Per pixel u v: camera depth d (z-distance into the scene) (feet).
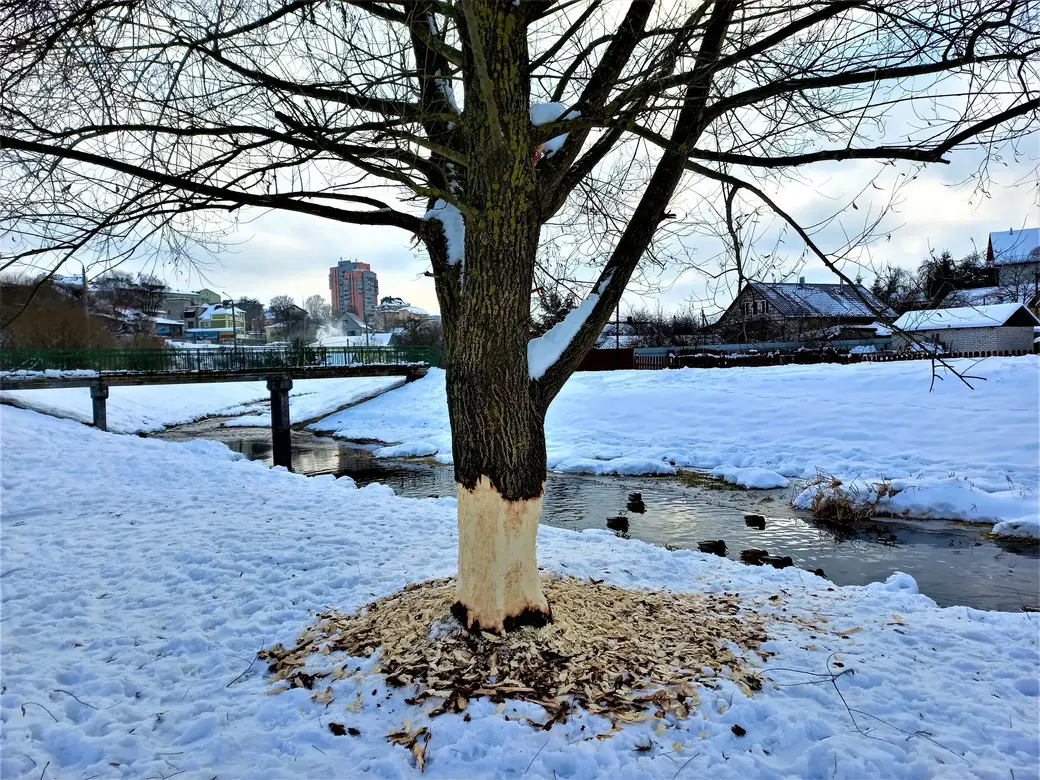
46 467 36.86
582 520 38.88
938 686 12.01
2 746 10.02
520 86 11.07
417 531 23.48
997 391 53.62
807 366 75.25
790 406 61.67
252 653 13.65
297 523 24.56
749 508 41.50
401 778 9.18
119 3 10.99
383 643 12.99
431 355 122.83
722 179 14.43
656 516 39.73
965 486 39.47
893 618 15.88
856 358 88.94
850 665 12.66
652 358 112.78
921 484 40.22
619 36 12.34
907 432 51.31
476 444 12.17
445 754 9.59
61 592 17.13
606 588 16.53
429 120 13.10
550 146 13.02
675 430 63.36
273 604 16.22
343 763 9.61
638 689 11.16
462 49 11.67
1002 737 10.27
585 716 10.37
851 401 59.31
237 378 89.56
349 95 11.82
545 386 12.82
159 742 10.41
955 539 33.37
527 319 12.21
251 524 24.34
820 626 15.08
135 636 14.48
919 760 9.55
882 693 11.62
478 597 12.53
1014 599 23.97
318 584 17.53
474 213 11.44
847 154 12.48
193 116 11.19
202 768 9.56
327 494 31.19
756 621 15.12
